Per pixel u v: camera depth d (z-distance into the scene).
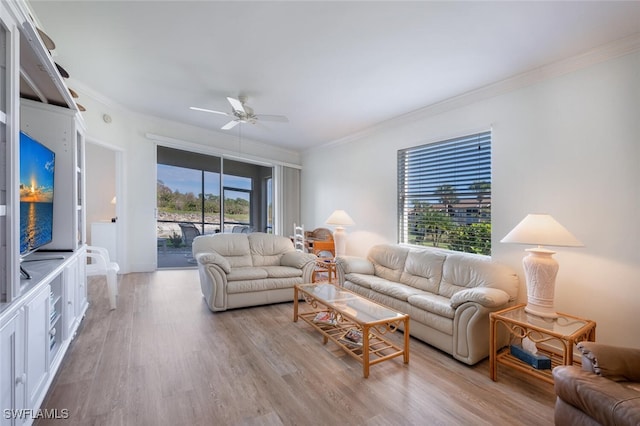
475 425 1.63
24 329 1.43
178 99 4.05
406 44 2.45
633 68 2.19
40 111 2.52
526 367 2.08
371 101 3.67
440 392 1.94
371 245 4.71
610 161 2.29
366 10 2.06
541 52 2.46
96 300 3.63
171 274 5.00
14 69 1.39
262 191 6.51
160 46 2.66
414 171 4.06
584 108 2.43
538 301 2.21
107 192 6.16
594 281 2.37
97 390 1.86
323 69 2.94
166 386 1.92
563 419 1.43
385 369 2.22
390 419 1.67
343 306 2.56
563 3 1.88
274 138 5.85
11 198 1.35
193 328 2.87
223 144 5.86
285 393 1.89
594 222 2.37
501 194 2.99
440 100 3.56
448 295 2.92
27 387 1.44
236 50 2.66
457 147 3.50
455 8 1.99
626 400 1.21
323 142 5.92
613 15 1.98
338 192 5.56
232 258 3.94
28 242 1.92
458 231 3.48
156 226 5.22
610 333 2.29
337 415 1.69
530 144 2.77
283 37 2.43
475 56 2.57
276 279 3.65
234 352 2.41
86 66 3.11
